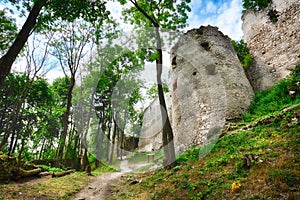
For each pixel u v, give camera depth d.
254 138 6.06
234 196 3.39
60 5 5.55
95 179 6.70
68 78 14.19
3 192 4.10
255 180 3.62
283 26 12.18
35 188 4.80
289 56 11.30
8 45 8.21
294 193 2.91
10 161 5.67
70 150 14.88
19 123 17.31
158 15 8.37
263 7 13.80
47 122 19.02
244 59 14.05
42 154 21.25
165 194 4.35
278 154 4.30
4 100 16.44
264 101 9.52
